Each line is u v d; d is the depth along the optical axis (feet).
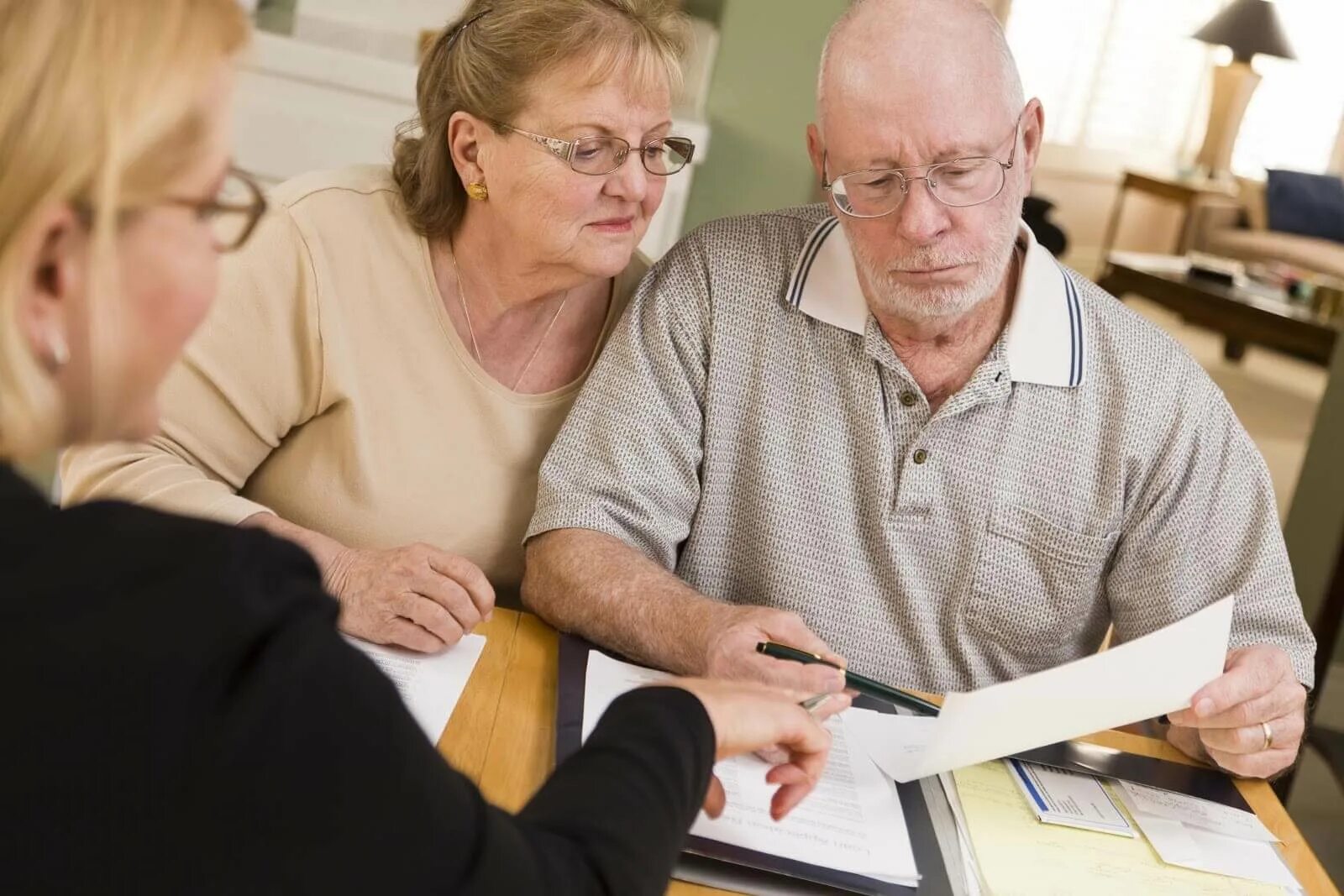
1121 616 5.43
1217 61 27.55
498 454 5.50
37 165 2.16
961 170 4.82
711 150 10.27
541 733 4.27
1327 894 4.27
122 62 2.21
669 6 5.04
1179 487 5.27
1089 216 27.73
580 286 5.39
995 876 3.97
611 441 5.31
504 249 5.16
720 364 5.43
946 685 5.40
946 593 5.34
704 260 5.55
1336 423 11.61
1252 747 4.62
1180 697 4.25
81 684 2.18
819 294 5.33
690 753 2.97
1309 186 25.35
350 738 2.32
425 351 5.37
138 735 2.19
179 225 2.37
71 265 2.26
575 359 5.63
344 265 5.27
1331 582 8.84
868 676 5.37
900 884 3.85
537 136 4.91
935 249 4.85
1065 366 5.22
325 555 4.79
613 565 4.97
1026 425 5.22
